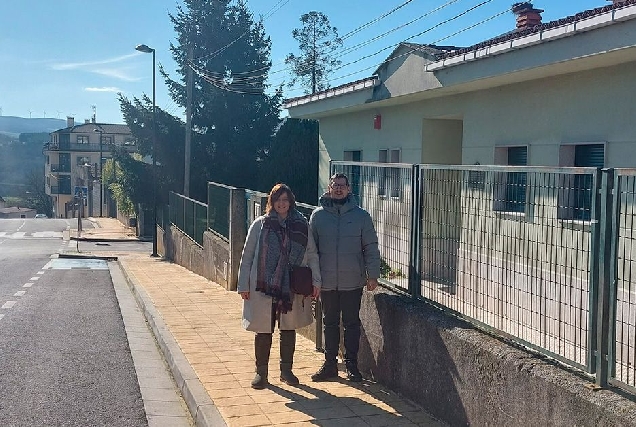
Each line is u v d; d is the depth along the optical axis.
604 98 7.35
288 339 5.88
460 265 5.02
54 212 94.12
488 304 4.66
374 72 11.67
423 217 5.55
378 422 4.84
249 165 33.44
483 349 4.27
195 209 19.14
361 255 5.86
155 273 17.08
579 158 7.88
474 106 9.88
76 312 10.88
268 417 4.97
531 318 4.20
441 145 11.58
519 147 8.99
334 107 13.38
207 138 33.56
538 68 7.49
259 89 34.09
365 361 6.12
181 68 34.16
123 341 8.55
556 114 8.11
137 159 36.47
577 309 3.78
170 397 6.10
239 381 5.98
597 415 3.29
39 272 18.30
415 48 10.13
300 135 28.44
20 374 6.82
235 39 34.06
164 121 32.97
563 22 6.91
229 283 12.85
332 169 7.70
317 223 5.86
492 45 7.94
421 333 5.08
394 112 12.38
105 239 36.50
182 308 10.36
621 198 3.47
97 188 64.88
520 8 10.12
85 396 6.09
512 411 3.95
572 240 3.84
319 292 5.79
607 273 3.53
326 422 4.86
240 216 12.66
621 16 6.08
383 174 6.38
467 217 4.95
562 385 3.55
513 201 4.46
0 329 9.23
